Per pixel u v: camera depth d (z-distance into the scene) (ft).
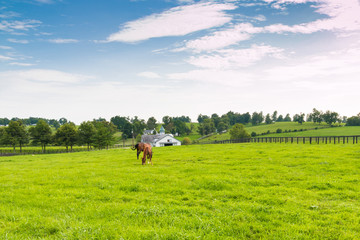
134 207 30.68
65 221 26.78
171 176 52.39
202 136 652.48
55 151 294.25
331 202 32.91
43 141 298.97
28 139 304.30
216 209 30.50
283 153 85.46
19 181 52.85
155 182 47.50
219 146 141.28
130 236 22.44
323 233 23.72
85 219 27.99
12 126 294.66
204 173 55.67
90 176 55.67
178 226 24.97
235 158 79.56
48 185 47.34
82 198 37.99
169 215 27.96
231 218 27.22
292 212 29.01
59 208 32.76
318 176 48.78
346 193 36.78
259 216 27.94
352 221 26.21
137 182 47.44
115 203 34.17
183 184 45.24
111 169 65.16
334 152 82.89
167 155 98.53
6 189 45.39
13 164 95.30
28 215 30.01
